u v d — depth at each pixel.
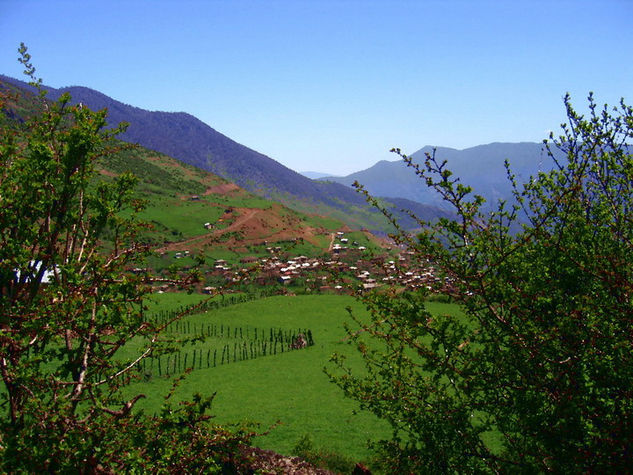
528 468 5.26
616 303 5.53
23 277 5.39
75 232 5.67
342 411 31.36
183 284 5.89
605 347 5.28
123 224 6.12
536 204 6.73
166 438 5.22
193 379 41.50
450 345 5.79
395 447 6.74
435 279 6.08
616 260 5.72
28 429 4.63
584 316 5.44
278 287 99.25
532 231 5.80
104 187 6.20
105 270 5.35
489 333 5.89
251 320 67.56
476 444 5.84
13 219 5.18
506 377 5.79
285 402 34.50
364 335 49.44
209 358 49.41
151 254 6.19
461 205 5.52
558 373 5.31
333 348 52.25
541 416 5.19
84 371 5.39
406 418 6.59
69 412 4.82
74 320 5.04
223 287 6.02
